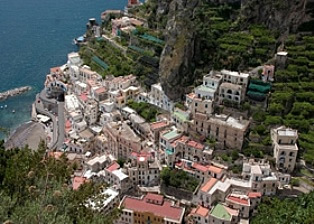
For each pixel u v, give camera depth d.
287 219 121.94
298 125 149.75
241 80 162.25
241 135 148.88
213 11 199.25
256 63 173.38
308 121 150.12
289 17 176.62
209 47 181.50
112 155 171.50
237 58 174.75
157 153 161.62
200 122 157.75
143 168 151.25
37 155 73.69
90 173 157.75
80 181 147.12
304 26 173.88
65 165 74.31
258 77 166.00
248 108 159.12
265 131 151.88
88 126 192.38
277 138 142.88
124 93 191.62
